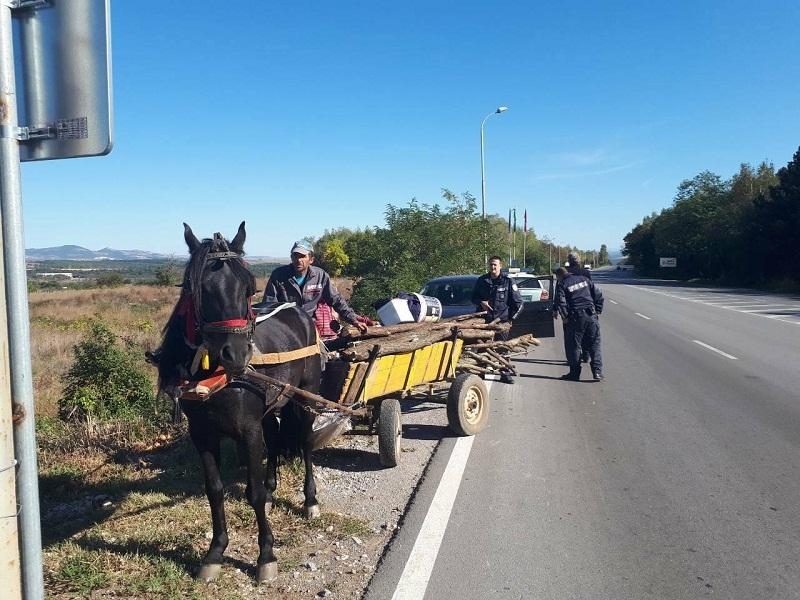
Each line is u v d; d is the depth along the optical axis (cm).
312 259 707
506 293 1119
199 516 554
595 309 1184
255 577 453
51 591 424
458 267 2472
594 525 539
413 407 985
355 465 706
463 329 858
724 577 452
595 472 672
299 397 549
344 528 536
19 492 296
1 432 288
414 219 2467
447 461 708
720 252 6625
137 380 948
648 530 529
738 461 704
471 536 517
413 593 430
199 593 429
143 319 2544
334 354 639
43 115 301
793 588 438
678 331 1970
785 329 2006
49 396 1106
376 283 2208
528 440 795
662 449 752
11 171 287
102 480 658
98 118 295
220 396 441
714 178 8081
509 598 425
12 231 287
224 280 434
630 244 13988
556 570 462
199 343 444
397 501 600
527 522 545
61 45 297
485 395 846
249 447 456
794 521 546
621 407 968
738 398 1012
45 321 2538
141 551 486
